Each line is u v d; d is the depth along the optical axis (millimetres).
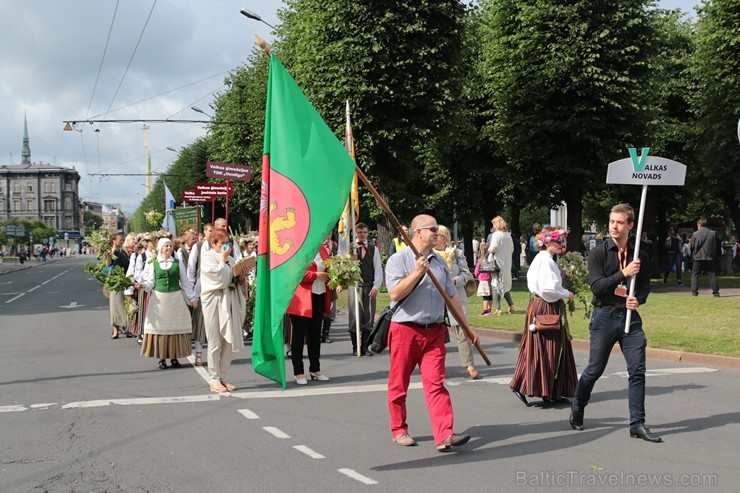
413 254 5715
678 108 31547
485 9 27000
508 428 6340
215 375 8203
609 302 5980
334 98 22500
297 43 25391
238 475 5043
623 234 5941
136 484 4879
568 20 22359
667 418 6621
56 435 6254
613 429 6258
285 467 5223
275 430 6352
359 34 22047
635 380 5938
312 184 6023
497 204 38094
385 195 25031
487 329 12875
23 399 7840
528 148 24469
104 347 12445
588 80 22250
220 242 8219
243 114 40219
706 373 9039
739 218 32656
